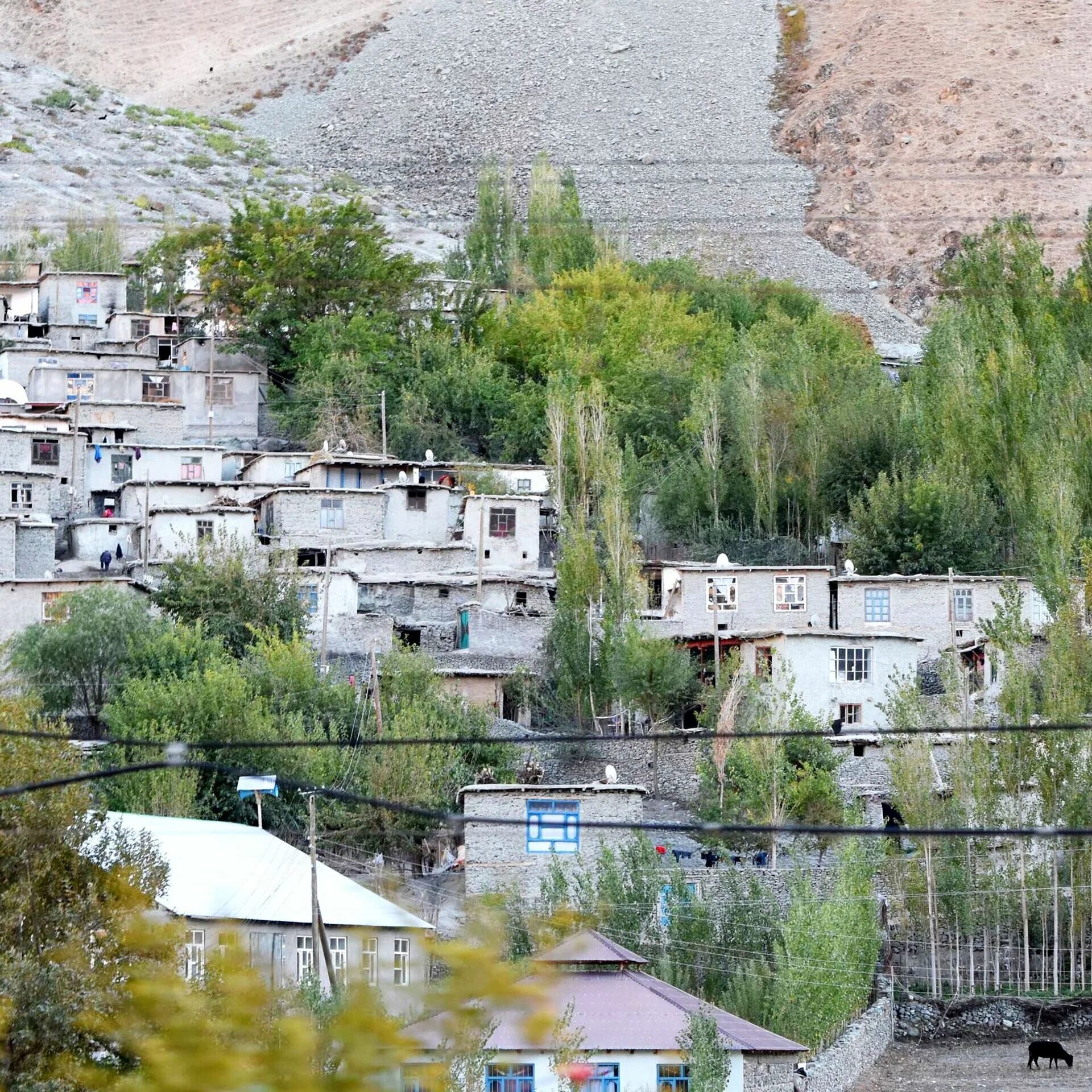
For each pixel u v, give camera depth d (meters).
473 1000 55.09
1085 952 167.75
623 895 152.00
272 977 60.50
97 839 112.81
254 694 184.38
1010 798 170.88
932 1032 161.88
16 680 192.88
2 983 80.75
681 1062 124.31
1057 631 179.00
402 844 171.25
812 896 151.75
